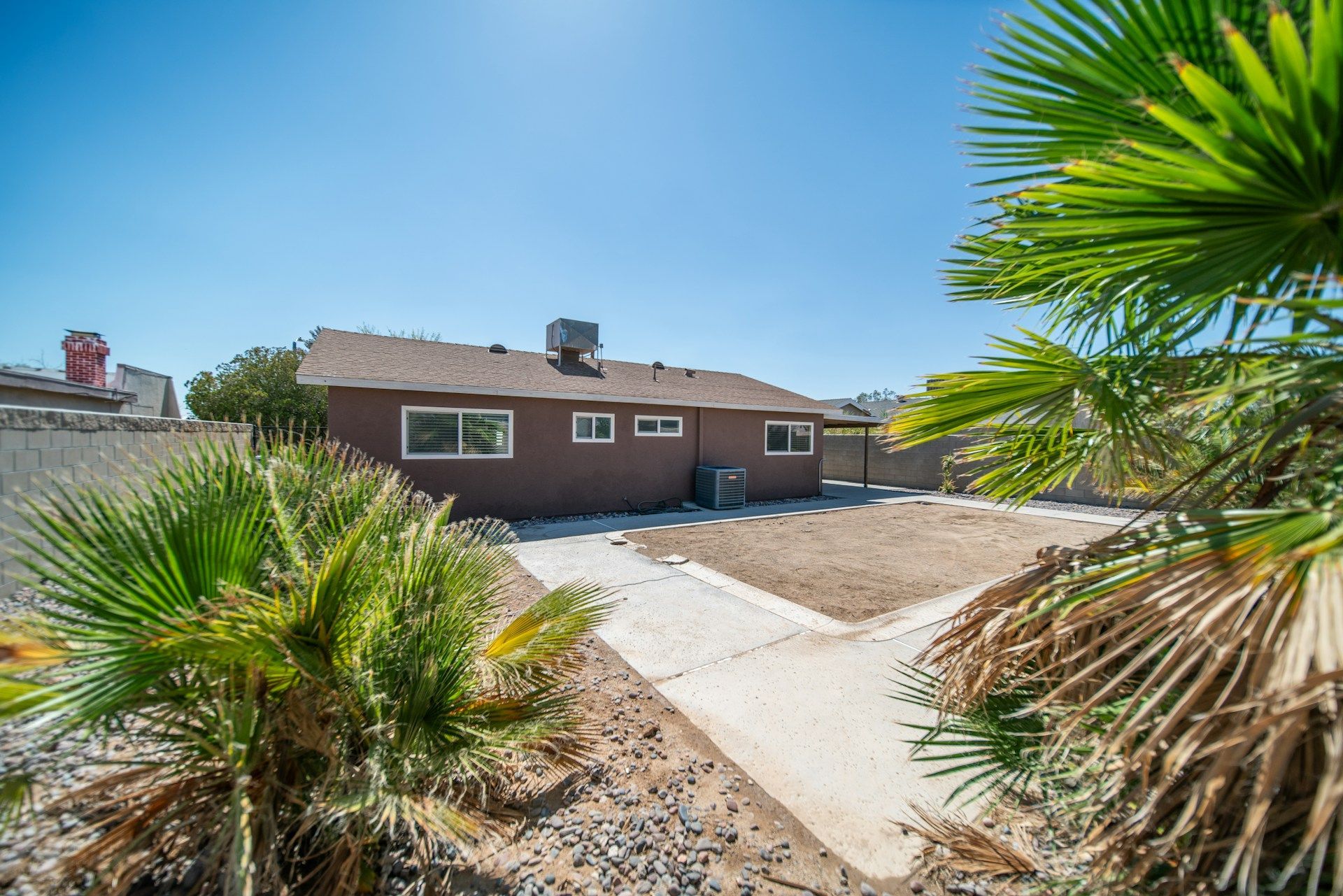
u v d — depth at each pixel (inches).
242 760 56.2
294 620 65.2
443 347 456.4
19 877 54.6
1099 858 47.0
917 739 113.5
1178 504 58.9
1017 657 59.0
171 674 63.7
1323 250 43.4
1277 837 41.2
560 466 417.1
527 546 307.7
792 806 93.0
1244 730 31.2
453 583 91.1
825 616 190.5
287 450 99.2
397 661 78.0
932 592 222.8
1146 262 51.0
